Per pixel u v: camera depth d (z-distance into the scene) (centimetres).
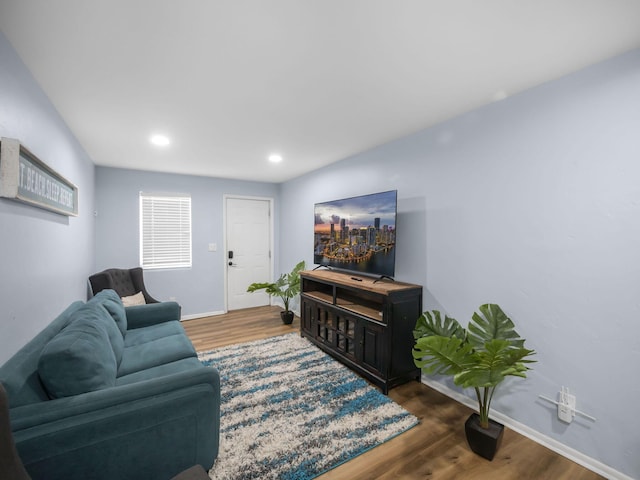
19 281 146
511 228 199
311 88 188
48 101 195
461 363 163
